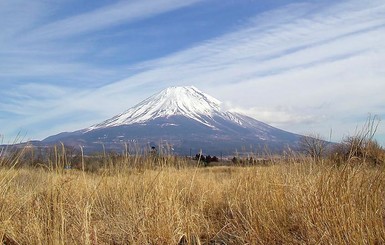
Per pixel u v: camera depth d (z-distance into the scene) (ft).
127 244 18.35
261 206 19.56
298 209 18.40
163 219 18.70
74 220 17.76
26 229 16.92
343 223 14.73
